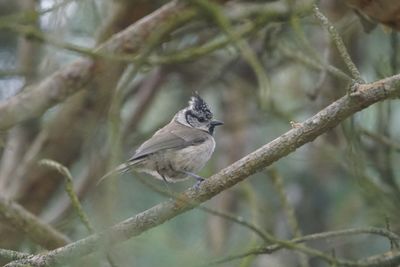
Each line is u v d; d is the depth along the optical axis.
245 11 10.68
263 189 15.91
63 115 13.65
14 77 13.23
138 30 10.59
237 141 16.45
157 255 13.08
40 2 13.52
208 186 7.21
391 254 8.96
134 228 7.29
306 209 15.53
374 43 14.98
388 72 11.73
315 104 13.94
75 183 15.05
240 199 15.61
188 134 9.92
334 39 7.34
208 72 15.74
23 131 14.55
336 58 12.93
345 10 14.09
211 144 10.16
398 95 6.65
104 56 9.14
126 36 10.59
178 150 9.72
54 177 13.75
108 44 10.59
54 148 13.76
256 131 17.03
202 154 9.98
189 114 10.58
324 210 15.55
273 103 13.37
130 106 17.11
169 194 7.33
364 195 12.09
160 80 15.15
